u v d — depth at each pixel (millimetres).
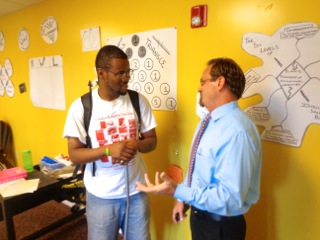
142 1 1644
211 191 890
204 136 1028
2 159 3102
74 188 2014
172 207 1793
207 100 1013
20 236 2143
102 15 1900
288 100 1176
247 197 997
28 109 2895
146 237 1390
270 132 1256
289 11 1113
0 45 3055
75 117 1223
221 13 1321
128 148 1152
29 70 2730
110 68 1135
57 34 2299
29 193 1608
